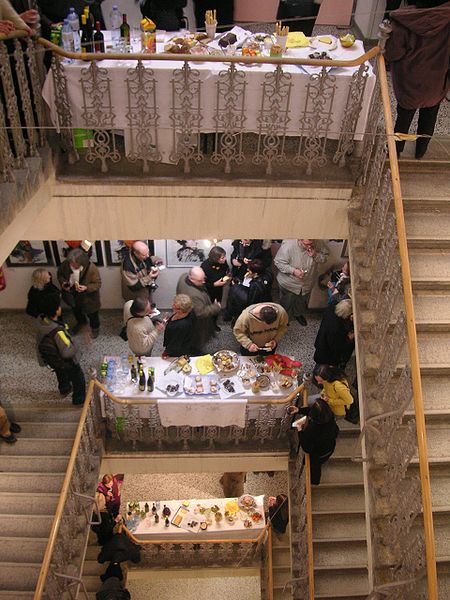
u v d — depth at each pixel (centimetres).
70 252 768
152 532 894
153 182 564
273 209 596
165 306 903
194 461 761
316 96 536
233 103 535
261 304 733
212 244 839
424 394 514
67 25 552
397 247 496
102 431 741
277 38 572
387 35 512
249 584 1043
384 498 495
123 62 538
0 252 455
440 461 491
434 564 390
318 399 596
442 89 547
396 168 494
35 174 506
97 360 827
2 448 714
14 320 884
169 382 707
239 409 701
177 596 1028
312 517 678
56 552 549
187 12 776
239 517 918
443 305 538
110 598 748
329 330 685
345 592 648
